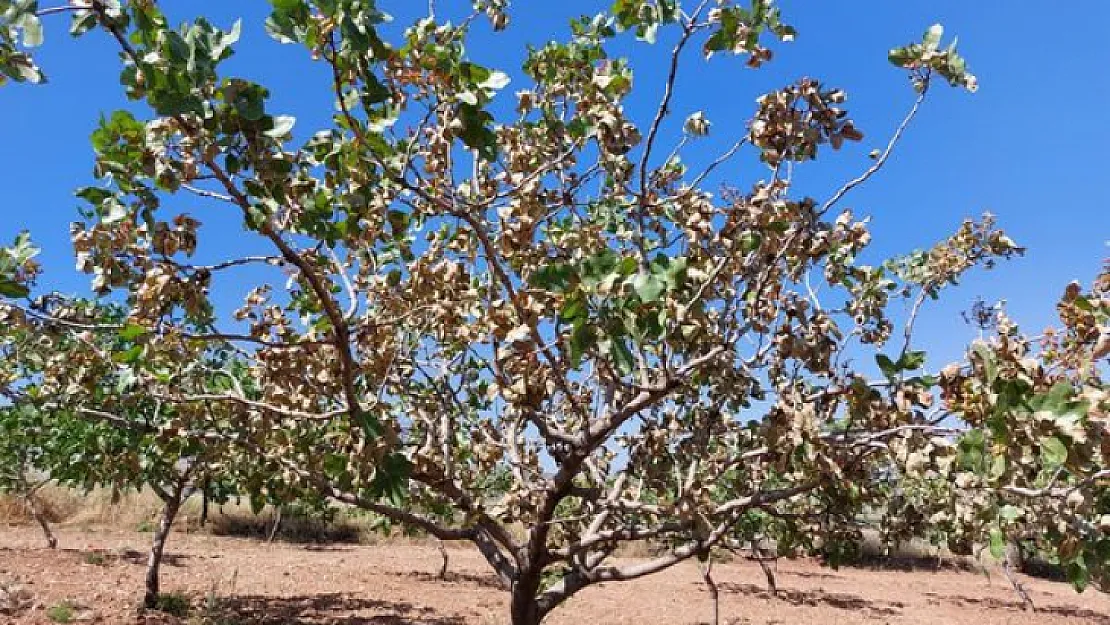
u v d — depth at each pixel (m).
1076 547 2.45
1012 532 2.73
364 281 4.76
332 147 3.19
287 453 4.70
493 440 4.83
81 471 6.80
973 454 2.46
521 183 3.67
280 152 2.57
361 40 2.43
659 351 3.93
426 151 3.87
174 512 10.18
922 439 2.94
